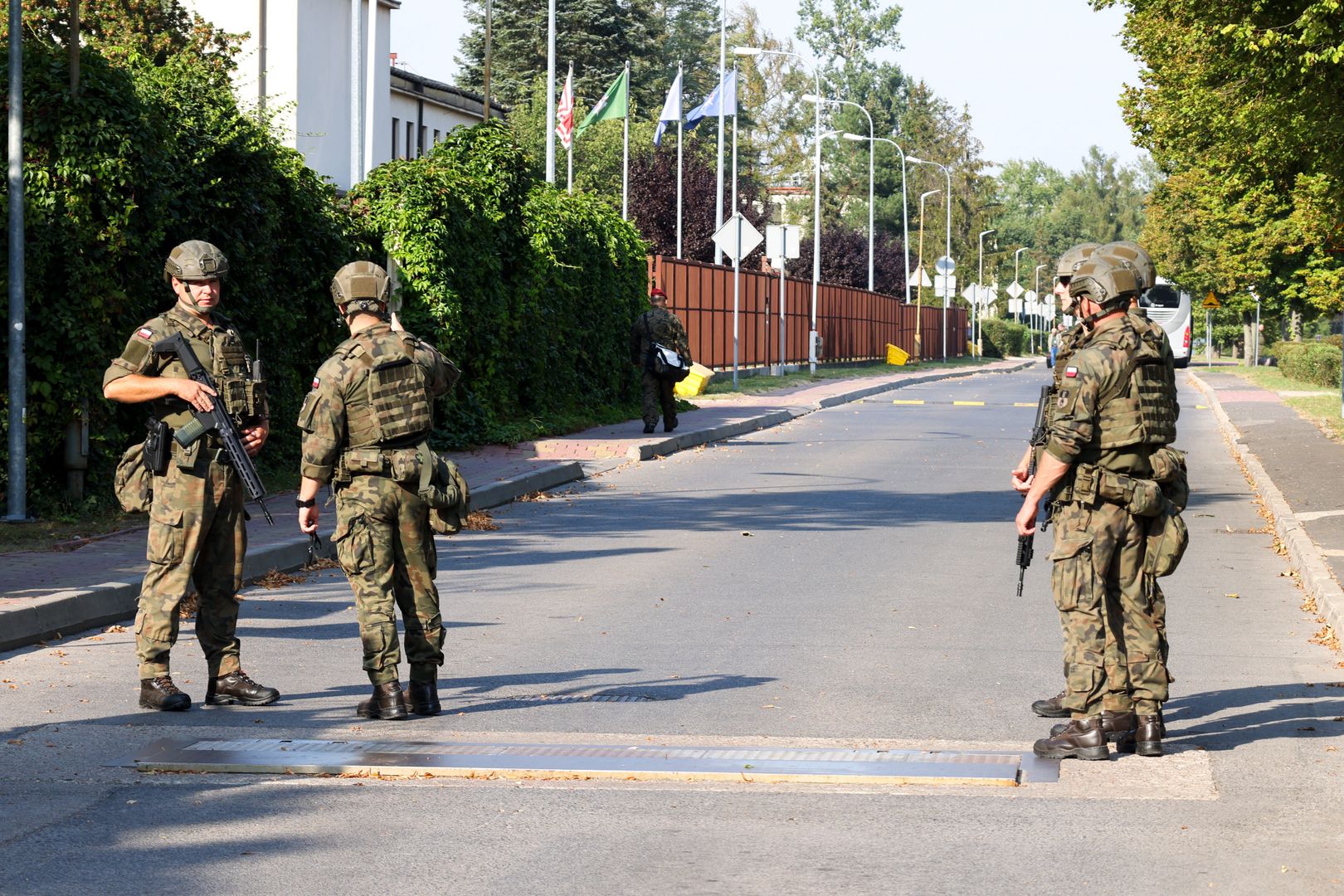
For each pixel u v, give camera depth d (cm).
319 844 848
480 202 3388
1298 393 5738
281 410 2678
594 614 1595
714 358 6775
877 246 14425
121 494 1188
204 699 1211
